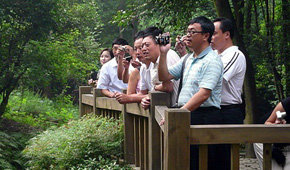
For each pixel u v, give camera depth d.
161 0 8.80
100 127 5.49
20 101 14.52
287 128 2.62
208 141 2.60
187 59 3.49
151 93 3.92
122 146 5.30
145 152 4.41
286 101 3.35
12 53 11.11
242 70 3.59
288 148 3.19
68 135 5.59
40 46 11.05
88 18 16.69
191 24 3.25
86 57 16.03
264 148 2.66
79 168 4.94
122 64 5.18
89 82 7.42
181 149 2.60
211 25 3.25
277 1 11.10
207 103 3.22
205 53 3.23
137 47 4.34
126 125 5.11
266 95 13.10
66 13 13.57
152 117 3.94
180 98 3.35
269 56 8.98
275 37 8.73
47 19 11.23
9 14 10.81
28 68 11.38
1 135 10.02
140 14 8.95
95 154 5.28
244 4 9.84
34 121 12.89
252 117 8.66
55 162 5.51
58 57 11.56
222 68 3.23
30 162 6.10
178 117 2.59
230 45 3.80
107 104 5.82
